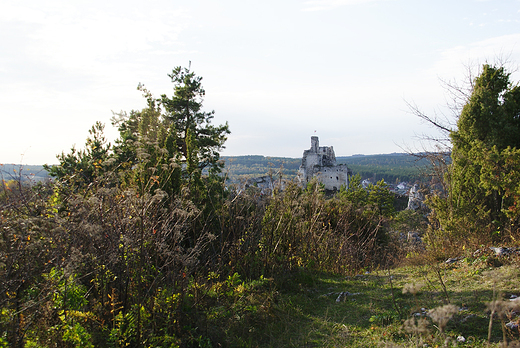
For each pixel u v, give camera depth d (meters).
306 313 5.82
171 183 7.35
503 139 11.09
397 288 6.59
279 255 8.25
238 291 5.92
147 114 14.52
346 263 10.23
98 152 12.31
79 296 4.16
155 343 3.95
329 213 13.54
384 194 36.09
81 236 4.12
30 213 4.08
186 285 4.89
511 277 5.66
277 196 9.08
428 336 4.00
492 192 10.79
